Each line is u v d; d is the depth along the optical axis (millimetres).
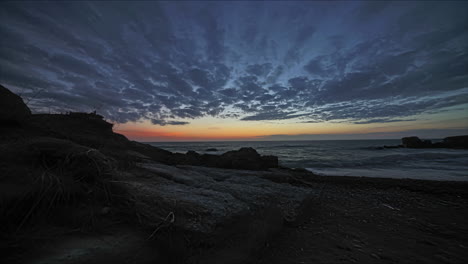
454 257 2785
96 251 1675
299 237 3314
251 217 3115
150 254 1877
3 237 1512
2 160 2047
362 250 2928
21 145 2412
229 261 2178
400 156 24656
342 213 4809
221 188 4258
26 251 1487
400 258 2730
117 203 2432
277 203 4094
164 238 2096
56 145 2605
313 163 19578
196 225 2395
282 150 41594
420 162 19562
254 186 5281
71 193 2180
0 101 3357
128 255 1754
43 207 1879
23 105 3832
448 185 7934
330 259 2629
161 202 2654
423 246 3121
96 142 5617
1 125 3162
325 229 3738
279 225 3438
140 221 2219
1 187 1752
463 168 15320
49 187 1979
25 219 1675
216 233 2467
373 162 19922
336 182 9195
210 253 2236
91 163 2594
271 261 2533
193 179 4602
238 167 10656
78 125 6559
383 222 4230
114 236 1952
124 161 4395
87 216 2084
